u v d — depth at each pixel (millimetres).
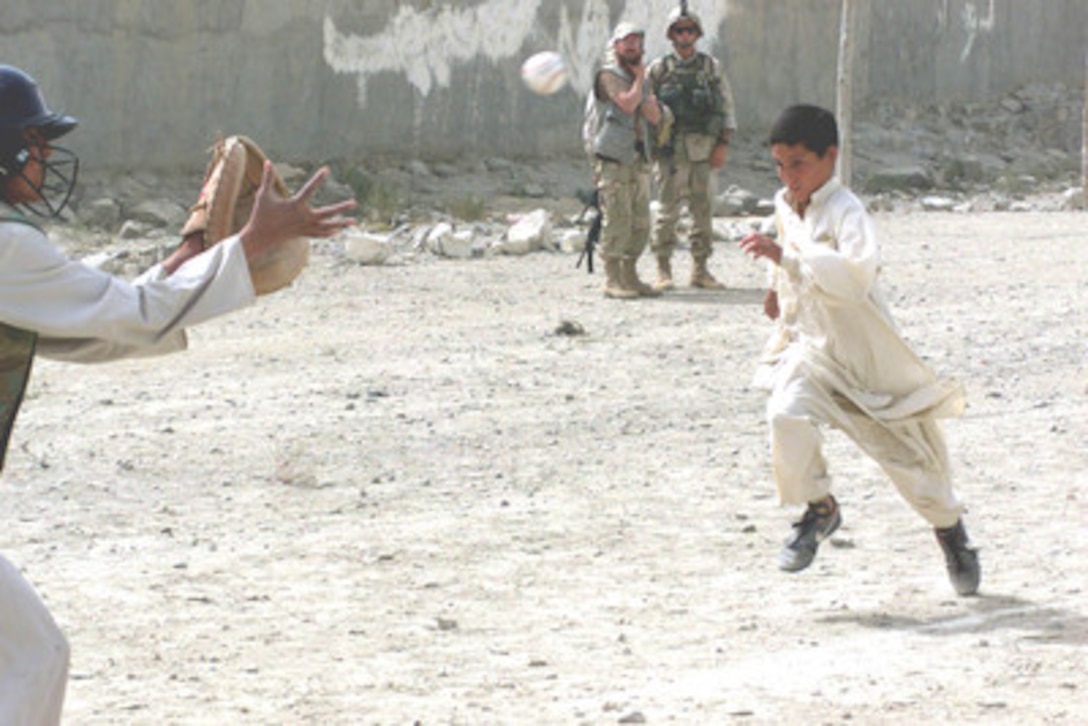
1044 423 12898
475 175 29188
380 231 24688
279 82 26875
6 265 4789
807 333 8242
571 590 8836
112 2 24844
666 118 19422
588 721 6762
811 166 8047
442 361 15578
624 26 19000
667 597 8680
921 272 21547
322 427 12891
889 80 37000
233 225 5445
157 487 11180
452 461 11859
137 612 8477
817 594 8703
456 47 29188
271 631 8156
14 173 5039
